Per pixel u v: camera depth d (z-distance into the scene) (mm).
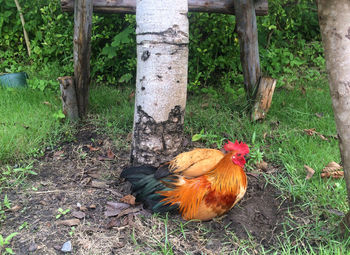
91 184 1145
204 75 1982
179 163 982
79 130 1504
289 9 2326
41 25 2189
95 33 1964
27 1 2180
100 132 1479
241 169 939
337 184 1077
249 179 1178
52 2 1922
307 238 912
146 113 1044
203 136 1351
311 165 1218
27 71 2100
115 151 1349
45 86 1840
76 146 1375
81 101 1550
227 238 917
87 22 1430
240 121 1512
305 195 1068
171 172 972
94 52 2008
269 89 1504
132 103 1728
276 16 2232
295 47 2385
